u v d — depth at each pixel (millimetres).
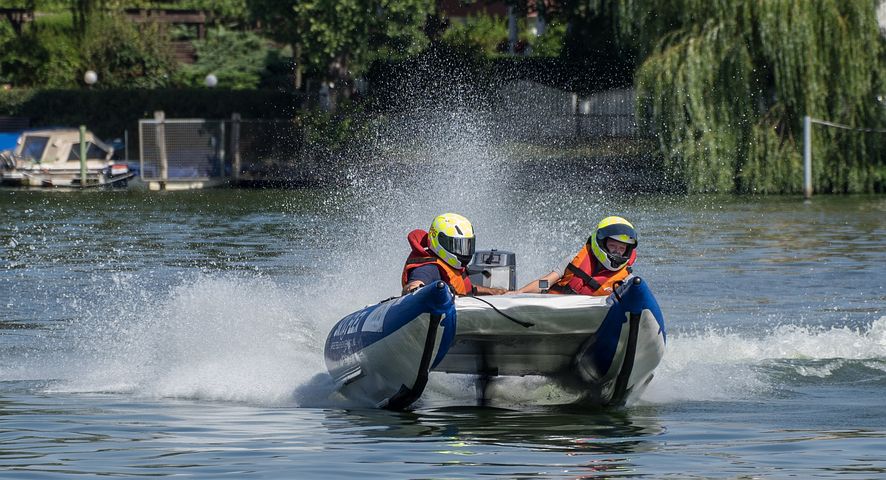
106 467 16828
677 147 75375
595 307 20938
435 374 23375
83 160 93000
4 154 93312
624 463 17125
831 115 75375
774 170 75188
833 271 42094
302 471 16562
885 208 66688
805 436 19016
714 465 17000
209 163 93312
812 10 74062
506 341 21891
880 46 74875
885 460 17234
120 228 60312
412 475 16391
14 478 16250
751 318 32469
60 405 21938
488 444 18438
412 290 22172
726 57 74938
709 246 50000
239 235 56375
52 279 40938
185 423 20172
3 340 29484
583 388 22516
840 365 25547
